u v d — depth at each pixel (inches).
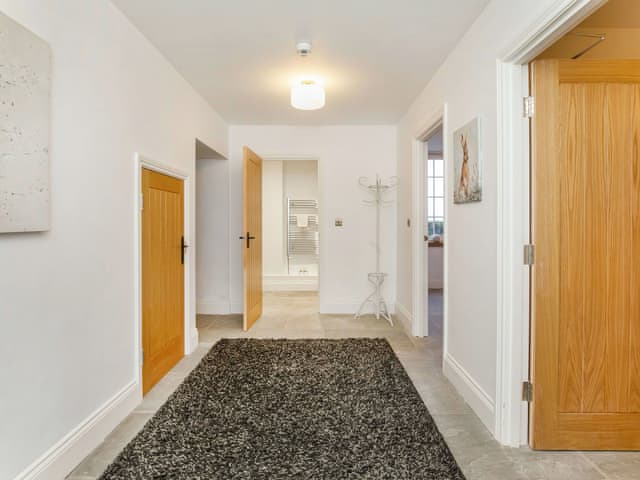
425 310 155.9
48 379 65.7
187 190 134.6
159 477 67.7
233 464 71.1
